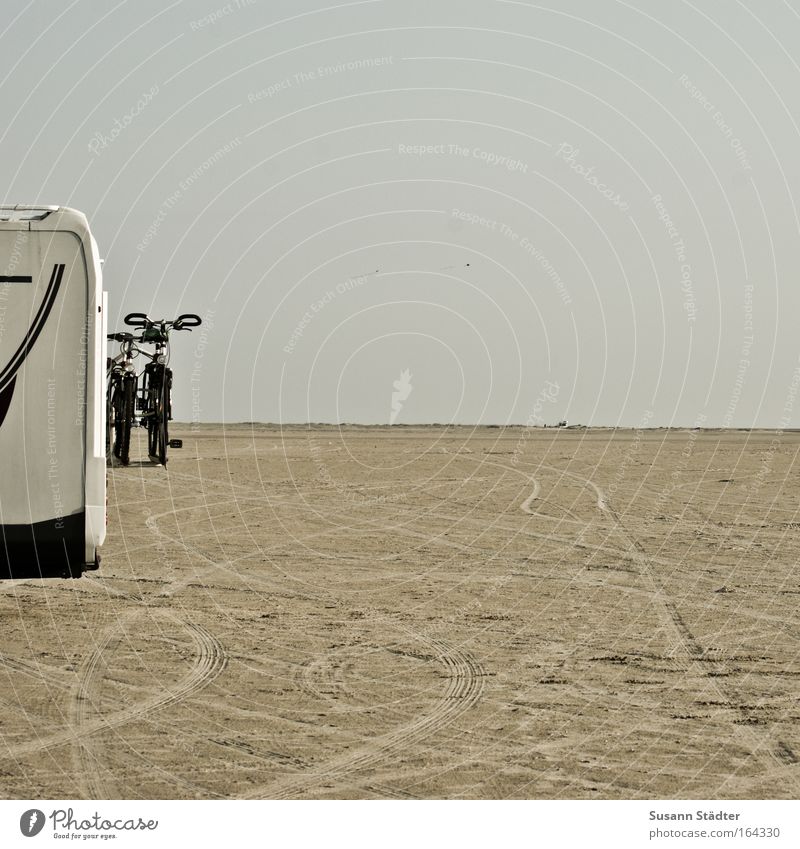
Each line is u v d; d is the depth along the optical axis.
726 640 11.28
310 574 14.34
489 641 11.12
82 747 8.05
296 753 8.02
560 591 13.56
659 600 13.12
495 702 9.19
